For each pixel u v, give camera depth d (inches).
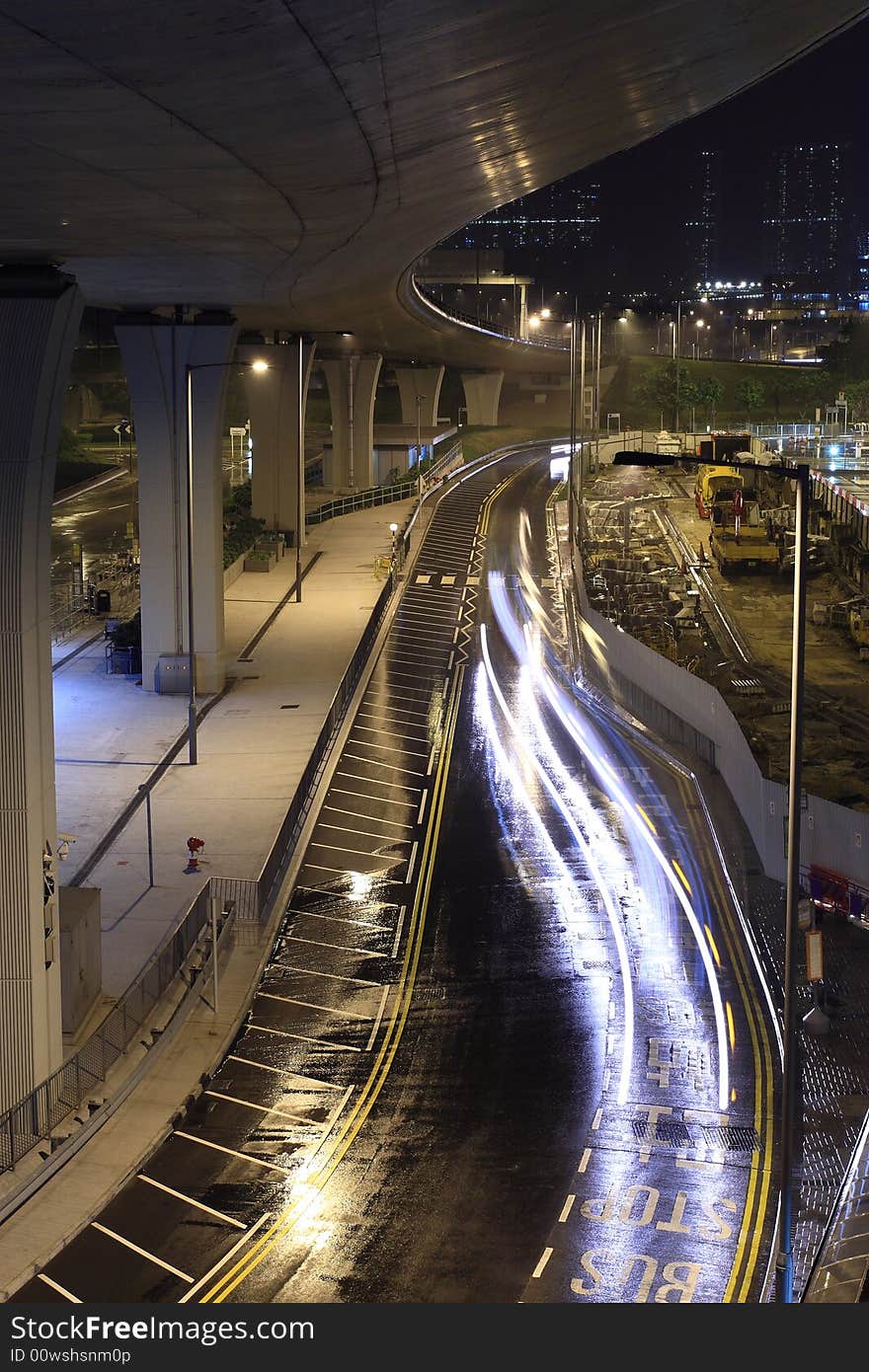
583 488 5137.8
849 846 1721.2
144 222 1161.4
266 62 757.9
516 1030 1466.5
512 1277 1031.6
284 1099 1332.4
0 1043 1226.0
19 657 1202.0
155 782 2210.9
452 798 2202.3
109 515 5142.7
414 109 1013.8
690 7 1065.5
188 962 1610.5
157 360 2620.6
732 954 1643.7
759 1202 1148.5
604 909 1779.0
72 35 644.7
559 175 1817.2
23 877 1211.9
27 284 1198.3
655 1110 1302.9
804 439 6131.9
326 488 5644.7
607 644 2923.2
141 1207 1142.3
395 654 3065.9
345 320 3818.9
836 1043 1432.1
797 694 1070.4
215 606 2723.9
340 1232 1101.1
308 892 1844.2
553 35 976.3
